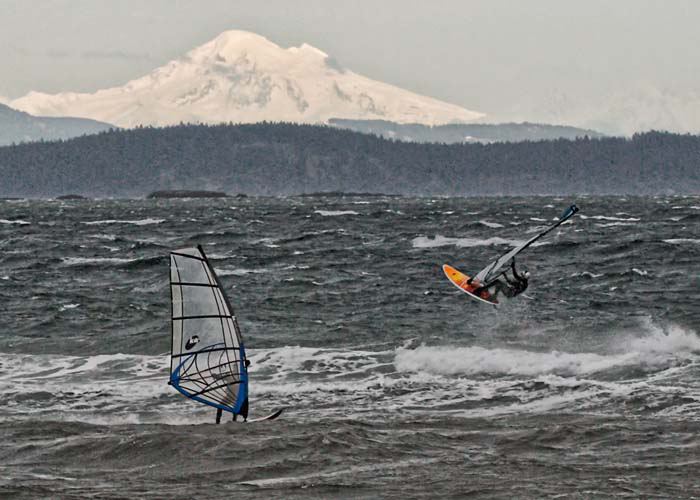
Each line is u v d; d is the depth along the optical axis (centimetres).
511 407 7019
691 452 5550
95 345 10056
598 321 11919
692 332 10738
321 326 11575
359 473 5141
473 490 4797
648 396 7100
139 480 5062
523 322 11812
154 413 7019
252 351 9400
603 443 5806
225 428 6159
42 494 4756
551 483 4931
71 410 7150
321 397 7506
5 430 6231
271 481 5003
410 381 8000
